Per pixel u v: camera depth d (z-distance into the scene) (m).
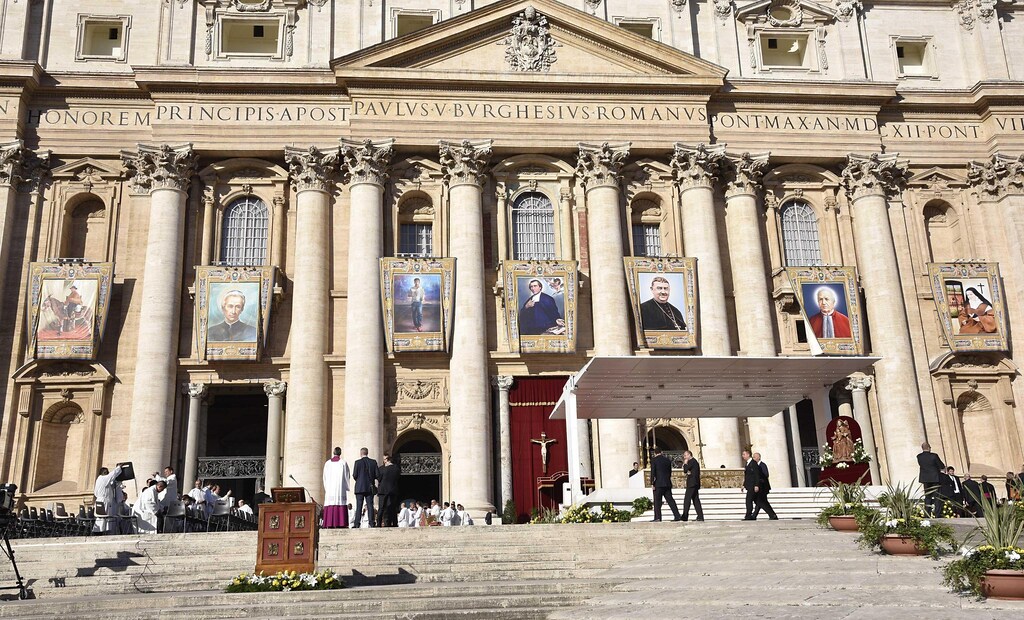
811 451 36.44
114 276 35.12
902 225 38.22
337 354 34.34
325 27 37.91
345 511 23.78
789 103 38.69
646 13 39.44
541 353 34.78
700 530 19.61
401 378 34.75
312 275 34.78
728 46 39.62
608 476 33.50
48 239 35.12
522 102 37.12
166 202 34.84
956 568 11.64
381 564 18.28
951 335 36.59
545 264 35.50
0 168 34.81
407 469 34.19
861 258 37.72
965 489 25.34
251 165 36.47
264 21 38.00
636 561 18.20
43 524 22.31
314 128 36.38
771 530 18.25
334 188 36.47
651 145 37.25
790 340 36.81
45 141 35.75
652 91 37.69
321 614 14.32
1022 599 10.95
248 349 34.00
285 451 33.41
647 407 29.11
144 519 23.09
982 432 37.22
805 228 38.59
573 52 37.81
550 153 37.28
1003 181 38.75
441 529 19.92
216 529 25.06
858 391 36.28
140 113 36.31
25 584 17.75
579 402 28.38
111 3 37.84
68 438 34.19
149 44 37.56
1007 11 41.22
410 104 36.56
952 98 39.47
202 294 34.41
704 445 34.69
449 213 36.44
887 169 38.22
